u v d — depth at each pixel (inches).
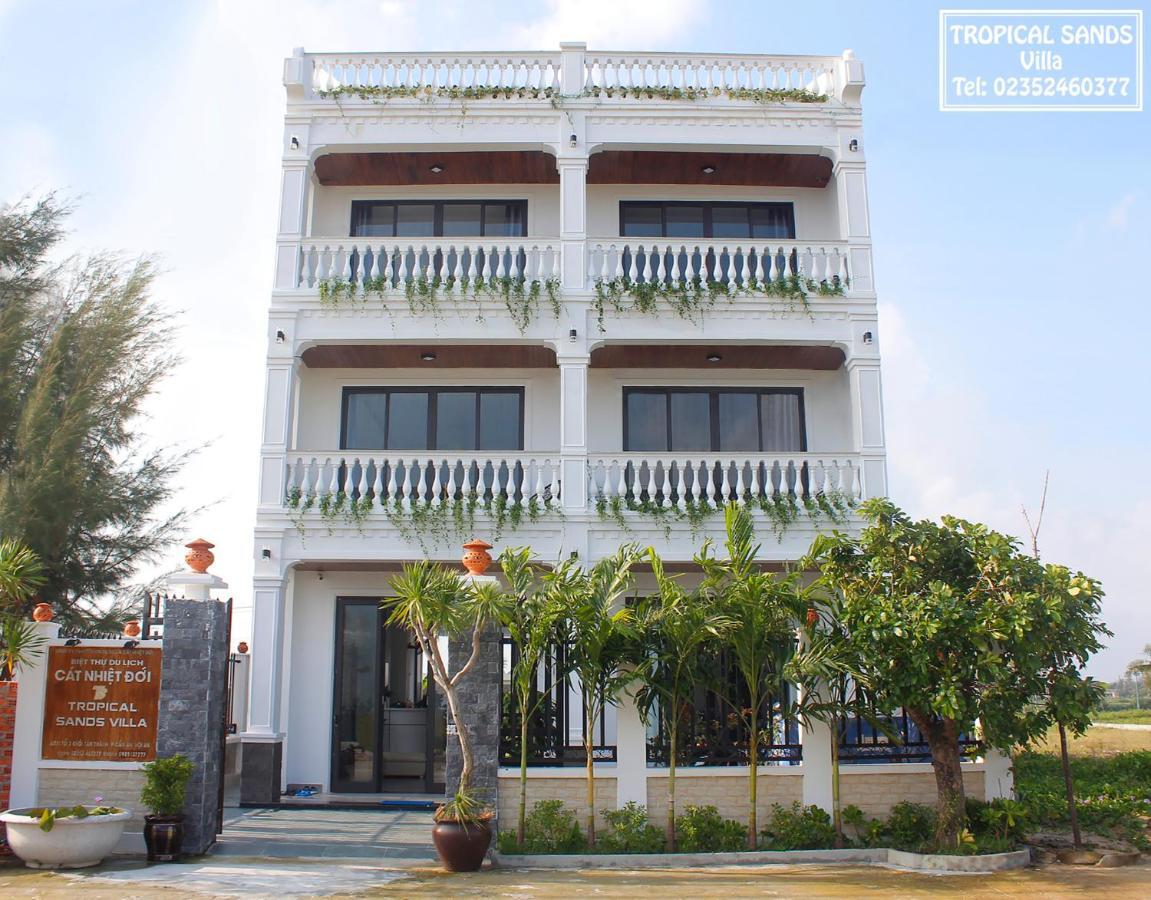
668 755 474.0
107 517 765.3
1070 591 433.4
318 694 660.7
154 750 440.8
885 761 482.3
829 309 662.5
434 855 438.9
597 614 440.5
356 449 695.7
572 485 629.9
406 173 721.0
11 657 426.0
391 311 655.1
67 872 392.2
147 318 789.2
